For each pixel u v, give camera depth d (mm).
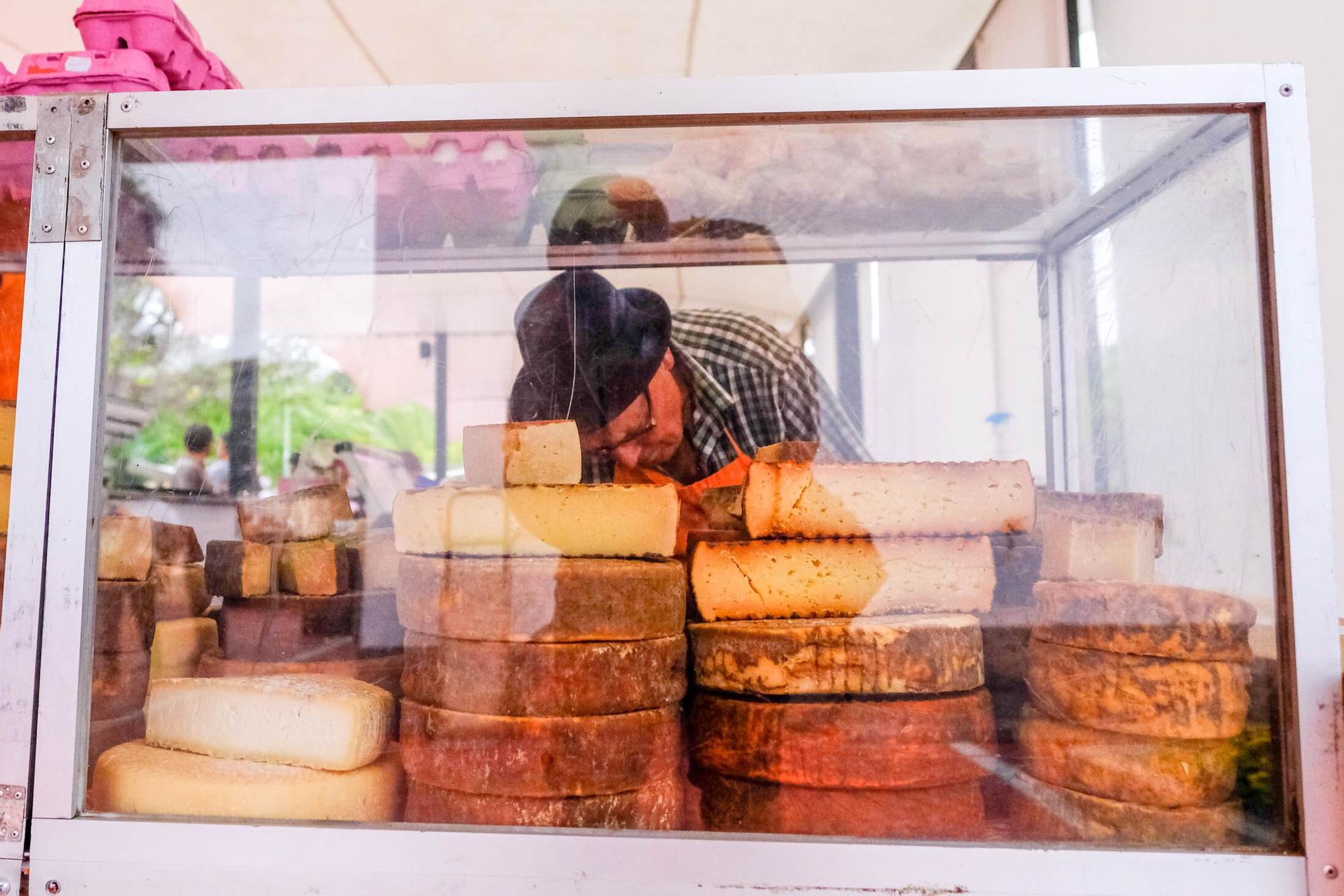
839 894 679
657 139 805
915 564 815
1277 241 708
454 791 741
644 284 1065
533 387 957
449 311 986
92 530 740
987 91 742
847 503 815
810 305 1041
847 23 2801
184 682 794
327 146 812
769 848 687
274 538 876
